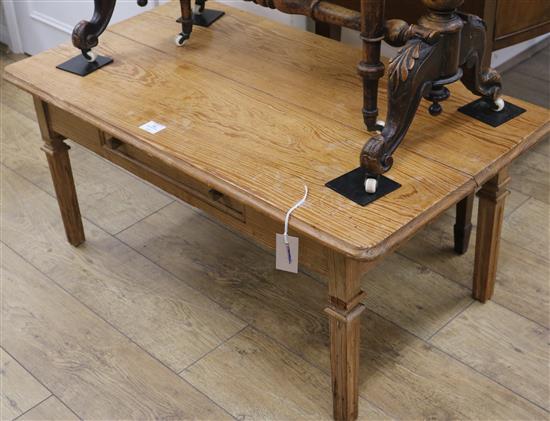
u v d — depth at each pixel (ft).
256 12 9.57
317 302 7.59
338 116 6.50
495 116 6.36
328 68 7.25
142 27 8.30
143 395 6.72
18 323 7.53
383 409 6.48
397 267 7.96
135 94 7.03
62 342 7.30
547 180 9.12
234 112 6.64
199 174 5.96
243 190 5.71
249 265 8.09
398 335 7.17
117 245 8.48
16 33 12.45
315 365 6.92
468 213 7.72
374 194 5.56
